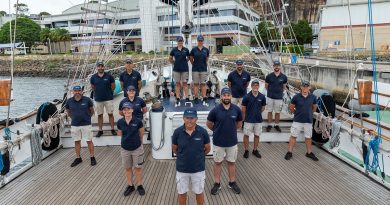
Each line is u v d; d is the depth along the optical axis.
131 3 50.00
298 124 5.37
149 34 27.45
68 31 54.06
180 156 3.52
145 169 5.03
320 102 6.11
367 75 13.16
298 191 4.28
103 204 3.95
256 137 5.48
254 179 4.67
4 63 47.56
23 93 27.77
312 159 5.45
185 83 6.41
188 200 3.94
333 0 35.12
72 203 3.98
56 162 5.40
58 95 26.20
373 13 30.22
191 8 6.65
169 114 5.31
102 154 5.75
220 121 4.09
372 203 3.95
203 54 6.19
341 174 4.83
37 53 56.25
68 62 46.31
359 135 4.91
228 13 37.56
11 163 4.83
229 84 6.11
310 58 23.59
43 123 5.47
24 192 4.29
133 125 4.02
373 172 4.66
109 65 31.64
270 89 6.23
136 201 4.01
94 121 6.74
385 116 7.22
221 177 4.74
